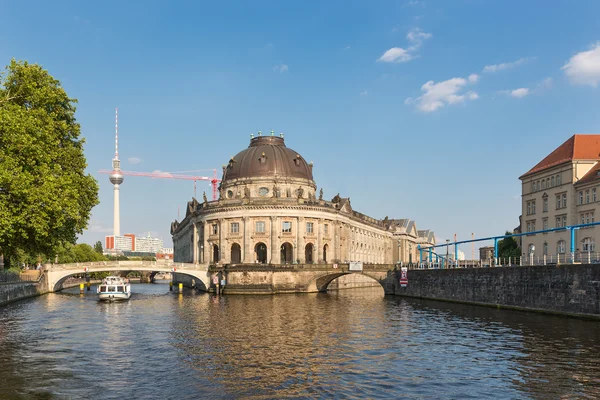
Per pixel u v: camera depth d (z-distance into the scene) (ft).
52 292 338.34
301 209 355.56
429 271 281.33
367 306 232.12
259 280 322.34
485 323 164.55
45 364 104.53
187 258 512.22
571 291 173.17
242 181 378.12
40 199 142.20
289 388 87.92
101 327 157.48
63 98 173.06
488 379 93.66
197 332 146.82
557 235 267.39
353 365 104.53
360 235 472.03
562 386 88.84
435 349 121.19
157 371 98.99
